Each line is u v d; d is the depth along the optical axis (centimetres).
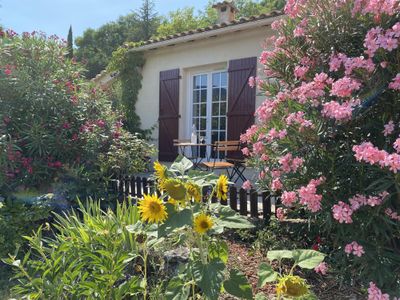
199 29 797
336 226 242
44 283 222
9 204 427
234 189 427
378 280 225
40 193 485
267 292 251
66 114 552
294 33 293
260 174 322
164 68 941
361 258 234
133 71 985
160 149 951
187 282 199
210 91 877
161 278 256
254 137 332
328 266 267
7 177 476
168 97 928
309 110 259
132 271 269
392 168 195
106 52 3728
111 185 547
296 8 304
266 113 292
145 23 3622
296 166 249
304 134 249
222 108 855
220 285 181
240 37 782
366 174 234
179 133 911
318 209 235
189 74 913
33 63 559
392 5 238
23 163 489
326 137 246
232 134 809
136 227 235
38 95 522
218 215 214
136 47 952
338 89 231
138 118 1000
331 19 274
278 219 345
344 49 275
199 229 194
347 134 252
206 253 214
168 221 194
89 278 250
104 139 545
